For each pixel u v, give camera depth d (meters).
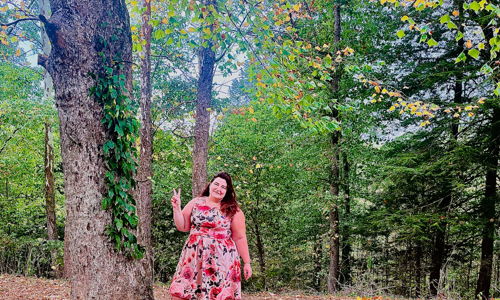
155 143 15.48
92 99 3.96
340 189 14.08
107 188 4.00
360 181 13.69
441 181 11.19
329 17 12.80
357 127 12.23
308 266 17.05
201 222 3.61
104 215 3.96
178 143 16.02
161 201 15.60
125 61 4.27
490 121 11.12
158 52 14.27
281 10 7.09
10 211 15.08
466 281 14.40
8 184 15.80
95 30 4.03
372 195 13.80
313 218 14.62
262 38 5.95
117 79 4.06
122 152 4.09
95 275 3.90
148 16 6.59
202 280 3.49
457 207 11.69
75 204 3.93
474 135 11.47
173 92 15.71
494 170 10.70
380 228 12.35
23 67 13.27
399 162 11.36
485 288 11.39
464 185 10.50
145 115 9.58
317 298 8.18
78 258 3.91
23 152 14.07
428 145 11.92
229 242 3.65
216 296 3.48
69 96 3.92
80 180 3.91
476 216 11.06
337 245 13.18
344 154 13.85
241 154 15.34
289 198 14.95
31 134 13.09
